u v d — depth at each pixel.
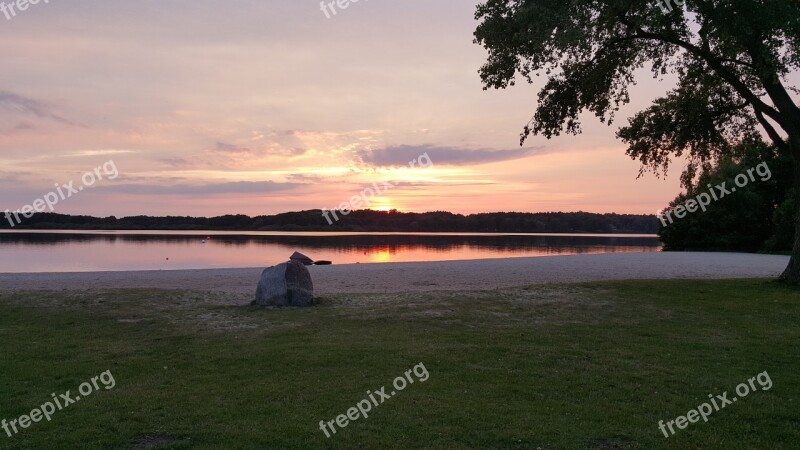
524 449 6.51
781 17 15.45
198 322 14.07
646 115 23.98
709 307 16.05
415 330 13.08
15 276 27.44
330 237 117.75
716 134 23.39
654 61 22.05
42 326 13.90
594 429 7.07
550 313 15.27
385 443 6.64
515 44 18.23
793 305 16.27
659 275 26.50
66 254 54.41
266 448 6.51
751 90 22.12
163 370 9.80
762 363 10.20
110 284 23.45
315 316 14.75
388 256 55.16
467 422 7.28
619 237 155.88
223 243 81.81
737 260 37.12
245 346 11.49
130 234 120.62
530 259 38.97
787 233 50.59
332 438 6.78
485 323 13.99
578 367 9.88
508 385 8.83
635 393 8.48
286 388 8.65
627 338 12.29
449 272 28.94
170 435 6.90
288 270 16.83
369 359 10.31
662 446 6.60
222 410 7.71
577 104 22.02
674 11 18.00
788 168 54.53
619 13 18.05
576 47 18.70
